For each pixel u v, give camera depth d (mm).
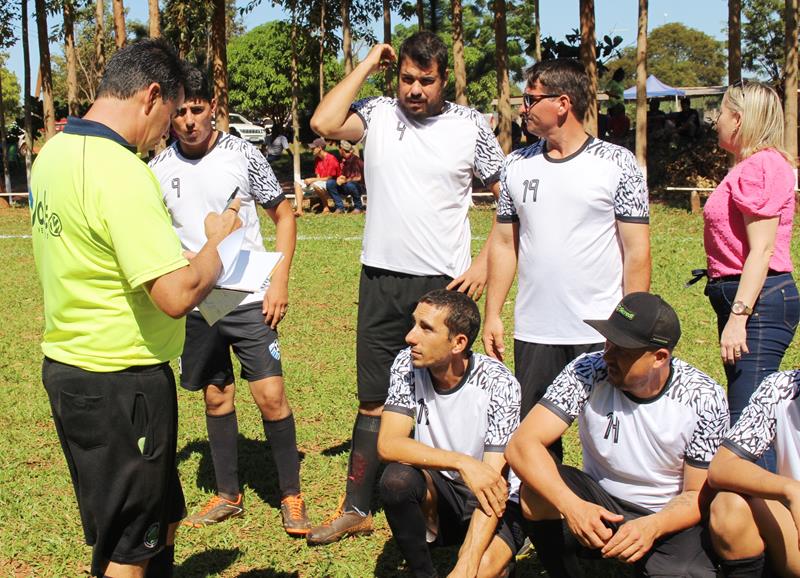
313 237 16516
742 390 4484
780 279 4449
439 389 4012
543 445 3699
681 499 3633
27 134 23516
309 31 29297
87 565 4508
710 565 3605
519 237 4469
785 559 3482
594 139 4234
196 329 4926
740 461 3418
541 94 4133
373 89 42875
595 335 4242
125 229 3027
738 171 4406
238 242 3408
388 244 4676
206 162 4824
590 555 3881
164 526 3439
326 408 6887
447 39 51125
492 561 3797
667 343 3484
